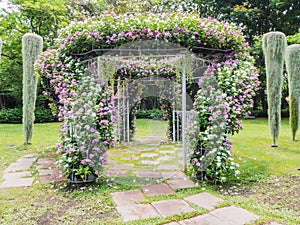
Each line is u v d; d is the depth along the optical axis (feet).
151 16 9.37
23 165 12.42
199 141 9.95
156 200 7.86
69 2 37.32
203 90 10.14
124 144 19.30
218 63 9.94
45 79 11.62
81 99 9.48
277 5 36.06
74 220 6.56
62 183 9.62
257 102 45.88
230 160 9.95
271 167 11.44
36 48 18.07
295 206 7.27
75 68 9.77
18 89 37.83
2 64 36.70
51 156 14.44
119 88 20.49
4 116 35.06
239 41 9.67
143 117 40.01
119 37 8.82
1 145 18.08
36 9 32.63
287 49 18.76
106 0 39.04
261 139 19.53
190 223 6.29
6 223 6.40
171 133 21.02
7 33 34.17
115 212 7.02
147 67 18.86
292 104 18.58
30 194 8.48
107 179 9.78
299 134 21.74
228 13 39.99
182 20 9.09
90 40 8.98
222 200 7.77
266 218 6.48
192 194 8.37
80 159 9.48
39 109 37.42
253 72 10.84
